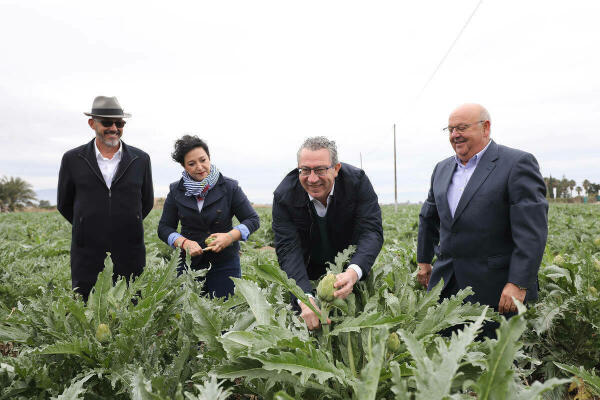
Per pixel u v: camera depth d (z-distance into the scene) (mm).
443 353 1556
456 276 3135
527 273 2725
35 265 5441
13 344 2828
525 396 1416
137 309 2469
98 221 3619
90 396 2115
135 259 3822
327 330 2193
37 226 13070
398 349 2068
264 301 2232
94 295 2543
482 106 3023
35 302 2555
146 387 1775
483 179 2969
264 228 12156
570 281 3354
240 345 1914
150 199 4012
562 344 3154
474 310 2229
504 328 1416
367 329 2182
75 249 3691
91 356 2184
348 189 2613
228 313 2432
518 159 2871
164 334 2424
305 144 2383
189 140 3531
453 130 3053
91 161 3576
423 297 2553
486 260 2990
